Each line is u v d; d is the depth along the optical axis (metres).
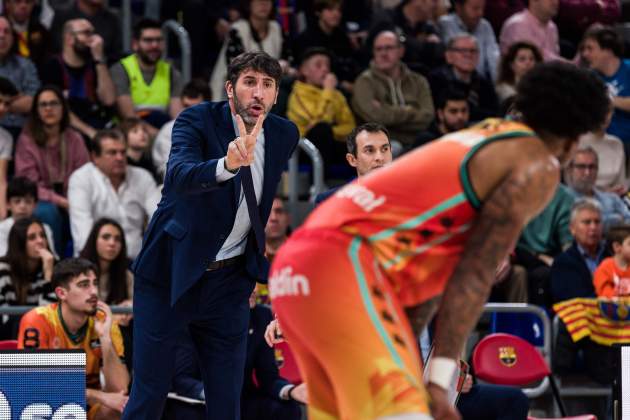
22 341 14.28
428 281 7.70
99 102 21.91
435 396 7.23
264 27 23.72
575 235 18.44
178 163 9.94
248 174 10.45
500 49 25.97
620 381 11.55
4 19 21.27
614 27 27.81
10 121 20.88
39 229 17.03
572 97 7.47
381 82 22.59
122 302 16.97
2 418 11.40
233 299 10.85
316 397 7.93
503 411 14.22
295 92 21.97
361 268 7.39
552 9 25.83
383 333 7.23
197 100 21.19
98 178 19.19
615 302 17.19
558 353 17.56
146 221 19.66
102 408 14.30
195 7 24.81
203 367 11.02
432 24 26.00
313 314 7.37
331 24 24.22
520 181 7.25
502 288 18.69
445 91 21.55
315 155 20.12
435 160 7.50
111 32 23.97
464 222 7.48
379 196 7.52
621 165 22.20
